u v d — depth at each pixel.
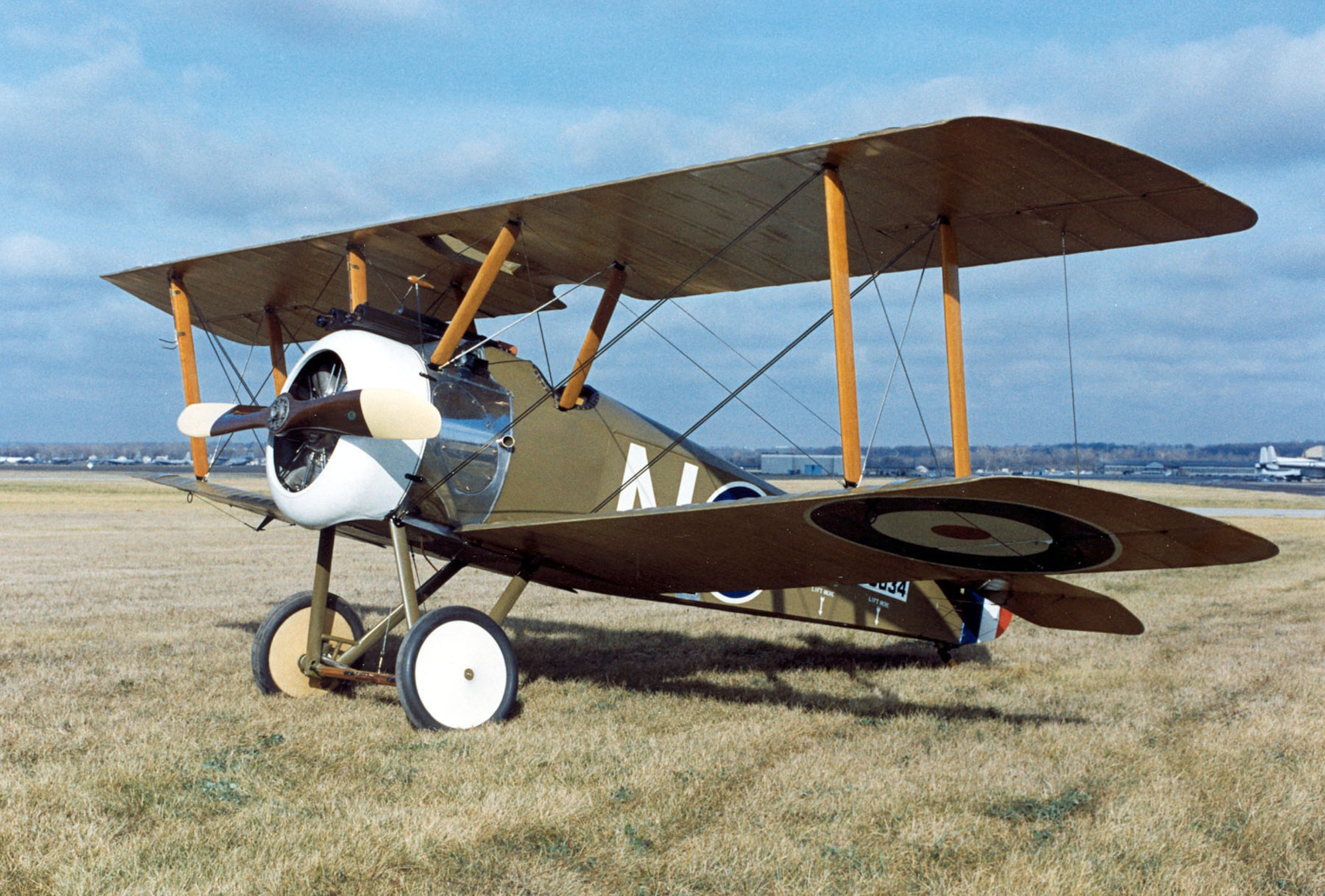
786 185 5.44
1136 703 6.52
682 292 7.79
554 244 6.62
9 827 3.71
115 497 40.56
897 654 8.79
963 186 5.35
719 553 5.84
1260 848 3.83
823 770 4.73
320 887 3.27
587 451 6.80
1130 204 5.45
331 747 4.96
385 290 7.83
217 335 9.50
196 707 5.91
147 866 3.42
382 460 5.73
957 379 6.02
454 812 3.99
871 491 4.45
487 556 6.60
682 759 4.84
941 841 3.82
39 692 6.27
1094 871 3.55
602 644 8.95
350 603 11.33
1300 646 8.91
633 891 3.33
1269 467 122.00
